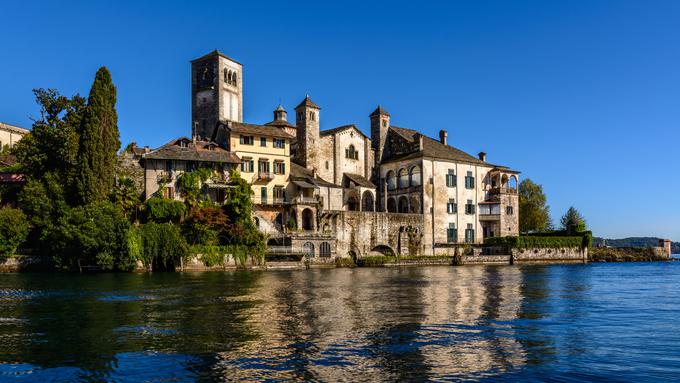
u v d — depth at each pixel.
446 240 100.44
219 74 100.69
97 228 63.88
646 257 114.62
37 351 20.78
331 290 42.59
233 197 78.75
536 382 16.84
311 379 17.06
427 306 32.69
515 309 31.50
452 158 102.62
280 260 76.88
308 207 85.50
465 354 20.11
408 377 17.22
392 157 107.75
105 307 32.41
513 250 96.06
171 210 74.88
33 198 68.00
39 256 66.81
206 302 34.66
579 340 22.59
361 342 22.09
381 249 92.81
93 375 17.67
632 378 17.28
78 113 75.94
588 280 54.41
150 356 19.91
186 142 83.31
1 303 34.47
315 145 98.81
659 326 25.91
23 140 78.06
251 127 89.06
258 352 20.41
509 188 105.69
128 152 89.62
